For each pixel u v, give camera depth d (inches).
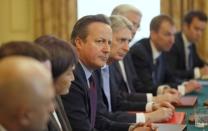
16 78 39.3
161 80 181.6
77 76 95.6
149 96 134.9
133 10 160.9
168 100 128.5
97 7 245.8
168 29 173.6
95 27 99.8
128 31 124.3
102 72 122.3
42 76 40.2
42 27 245.8
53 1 243.1
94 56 99.7
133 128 95.4
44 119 41.6
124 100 133.0
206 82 174.9
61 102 87.5
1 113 40.3
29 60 41.0
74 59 76.8
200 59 220.4
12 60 40.1
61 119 83.9
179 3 238.1
